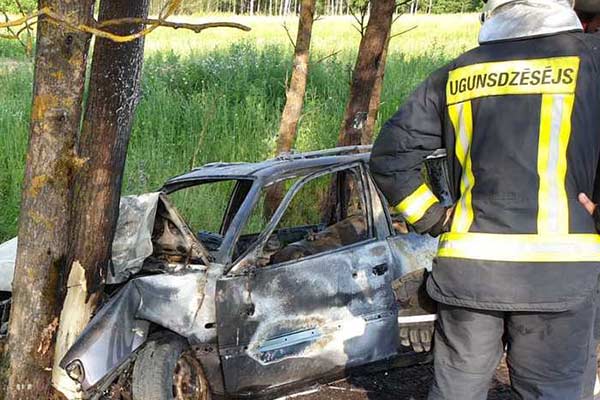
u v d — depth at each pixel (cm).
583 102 252
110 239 402
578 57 254
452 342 268
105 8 373
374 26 721
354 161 490
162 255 448
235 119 1034
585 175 255
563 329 255
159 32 2766
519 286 249
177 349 405
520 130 254
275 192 572
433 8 5106
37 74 295
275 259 461
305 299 443
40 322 321
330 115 1148
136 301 399
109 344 388
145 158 884
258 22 3616
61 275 320
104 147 386
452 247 261
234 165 498
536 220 251
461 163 268
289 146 809
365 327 461
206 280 418
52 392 383
